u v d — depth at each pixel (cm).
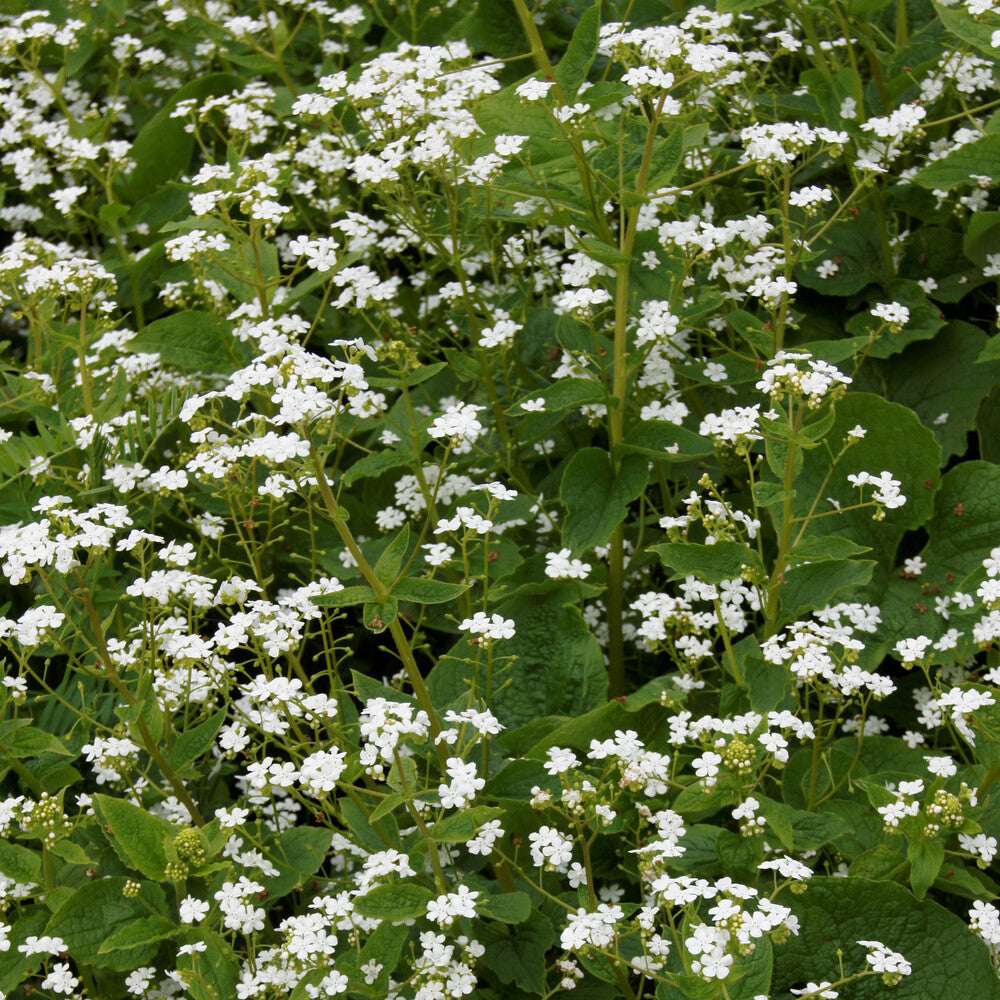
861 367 153
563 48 168
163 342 147
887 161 146
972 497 144
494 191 146
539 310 157
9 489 144
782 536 134
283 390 123
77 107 182
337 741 131
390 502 153
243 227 149
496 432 152
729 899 121
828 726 141
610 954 124
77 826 132
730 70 152
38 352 153
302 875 130
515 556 145
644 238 146
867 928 130
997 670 130
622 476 141
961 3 149
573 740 137
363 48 177
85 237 185
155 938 126
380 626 134
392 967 125
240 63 166
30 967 129
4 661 133
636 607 136
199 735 132
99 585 147
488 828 126
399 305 161
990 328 154
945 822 126
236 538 151
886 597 144
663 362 144
